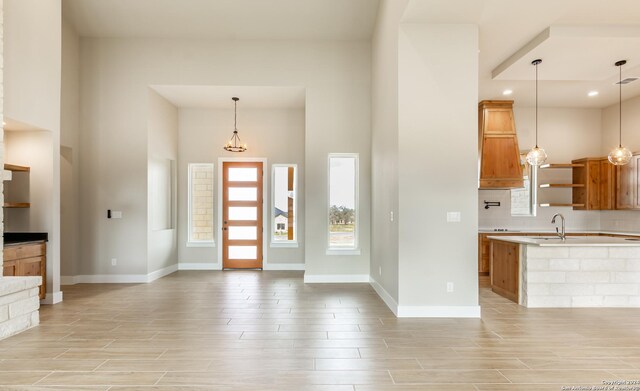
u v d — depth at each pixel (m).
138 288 6.05
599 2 3.96
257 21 6.24
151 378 2.83
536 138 8.01
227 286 6.20
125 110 6.52
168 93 6.93
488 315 4.54
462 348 3.45
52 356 3.25
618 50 4.82
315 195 6.61
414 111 4.47
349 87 6.64
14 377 2.85
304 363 3.12
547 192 7.99
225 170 7.93
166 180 7.57
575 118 8.12
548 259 4.94
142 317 4.43
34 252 4.85
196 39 6.55
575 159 8.04
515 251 5.20
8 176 4.65
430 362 3.14
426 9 4.13
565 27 4.45
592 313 4.63
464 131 4.48
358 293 5.70
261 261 7.92
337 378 2.85
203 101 7.42
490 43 4.95
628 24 4.45
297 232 7.89
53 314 4.55
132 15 6.12
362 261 6.63
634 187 6.93
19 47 4.50
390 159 4.89
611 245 4.87
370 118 6.62
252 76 6.57
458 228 4.48
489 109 7.20
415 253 4.47
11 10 4.38
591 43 4.61
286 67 6.60
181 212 7.85
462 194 4.48
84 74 6.52
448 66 4.47
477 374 2.92
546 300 4.92
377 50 5.96
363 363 3.12
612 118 7.85
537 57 5.07
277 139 7.91
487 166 7.07
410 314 4.45
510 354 3.31
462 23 4.46
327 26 6.34
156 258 6.91
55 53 5.14
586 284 4.94
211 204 7.96
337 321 4.28
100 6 5.96
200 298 5.37
